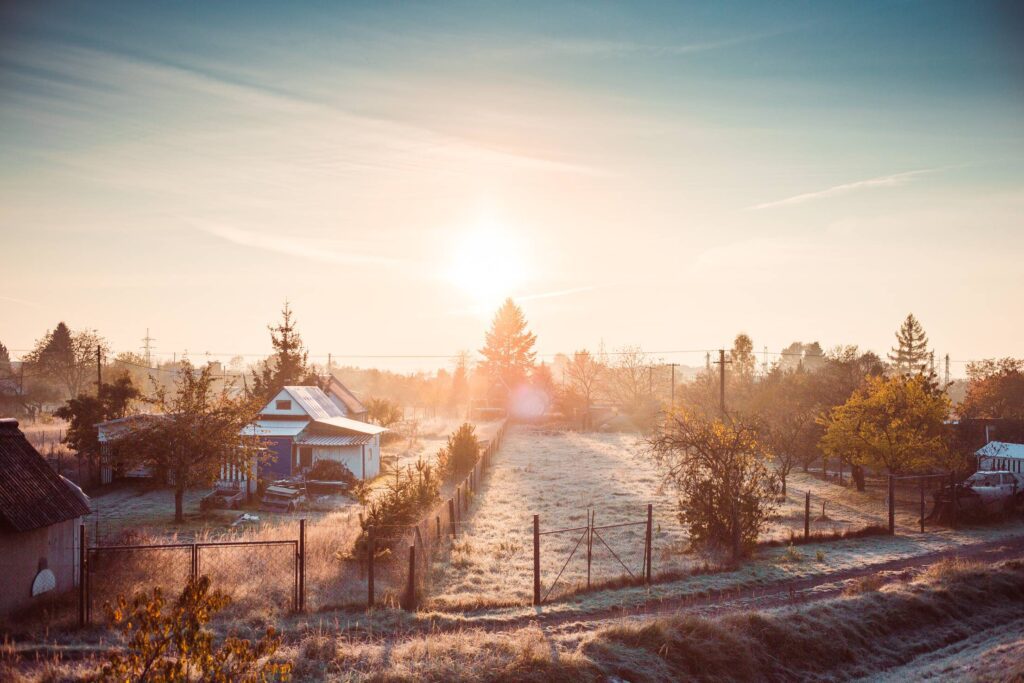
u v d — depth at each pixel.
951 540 32.28
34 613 18.72
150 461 35.06
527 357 137.25
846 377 63.28
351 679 14.17
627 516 35.72
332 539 26.39
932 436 44.03
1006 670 15.87
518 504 39.22
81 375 122.00
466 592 21.62
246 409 38.19
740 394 71.25
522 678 14.64
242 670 8.95
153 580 20.61
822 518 35.81
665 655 16.50
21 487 19.78
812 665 17.72
